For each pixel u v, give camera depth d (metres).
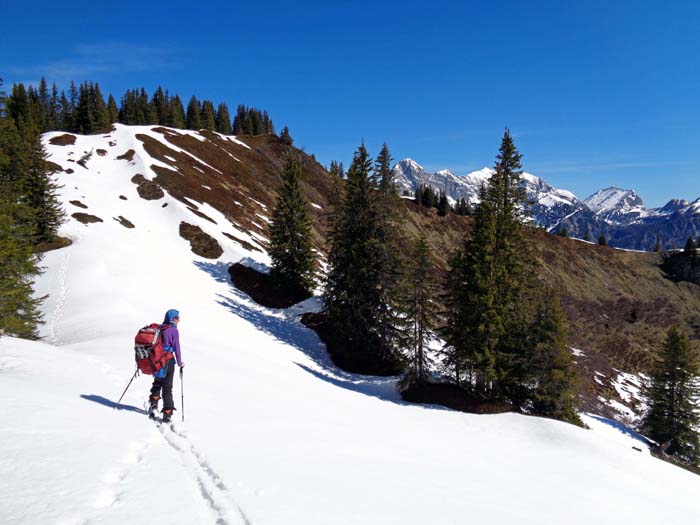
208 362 19.41
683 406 38.75
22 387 7.72
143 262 43.09
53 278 36.31
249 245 58.53
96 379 10.90
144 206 57.97
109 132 80.00
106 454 5.30
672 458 31.97
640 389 56.25
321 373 32.22
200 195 66.50
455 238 119.94
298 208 47.94
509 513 7.38
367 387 32.19
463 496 7.77
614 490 14.53
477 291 30.38
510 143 36.84
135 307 31.86
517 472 13.81
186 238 53.19
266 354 31.33
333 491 5.75
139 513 3.90
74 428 6.00
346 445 10.38
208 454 6.10
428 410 26.22
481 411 27.78
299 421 12.34
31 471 4.34
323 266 61.53
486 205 34.56
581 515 9.47
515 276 32.38
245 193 80.38
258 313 42.41
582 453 20.31
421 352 32.31
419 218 120.44
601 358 66.19
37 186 40.56
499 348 30.27
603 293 116.19
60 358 12.63
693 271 129.12
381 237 36.84
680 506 14.77
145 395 10.45
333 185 43.22
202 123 137.88
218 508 4.34
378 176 37.47
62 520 3.54
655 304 116.19
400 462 9.95
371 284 36.25
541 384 29.67
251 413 11.66
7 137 36.06
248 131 147.25
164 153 75.25
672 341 39.91
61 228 44.66
